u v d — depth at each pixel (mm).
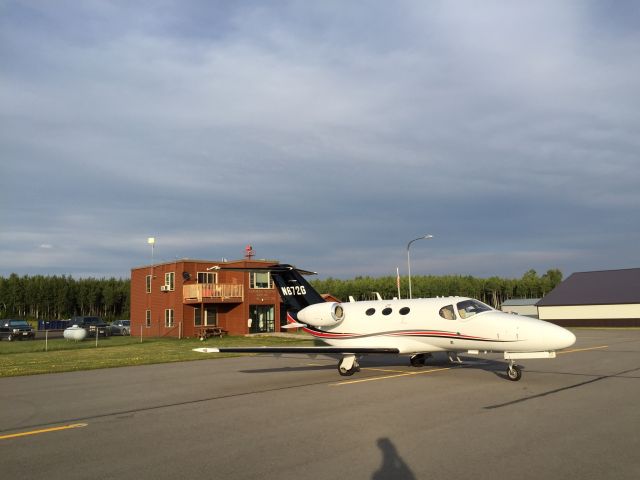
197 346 29969
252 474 6219
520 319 13945
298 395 12055
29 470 6637
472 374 15164
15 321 43781
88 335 43156
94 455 7273
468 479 5824
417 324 15844
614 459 6461
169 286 40781
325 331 18188
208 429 8711
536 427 8188
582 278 60594
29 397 12656
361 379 14656
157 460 6941
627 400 10484
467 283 103375
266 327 41188
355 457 6793
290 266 19688
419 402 10633
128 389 13734
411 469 6230
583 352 22172
